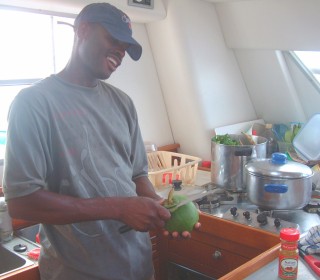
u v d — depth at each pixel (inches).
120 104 53.0
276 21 89.6
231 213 68.0
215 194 77.1
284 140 100.9
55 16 81.0
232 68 105.6
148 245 53.7
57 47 83.9
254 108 112.8
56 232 47.9
